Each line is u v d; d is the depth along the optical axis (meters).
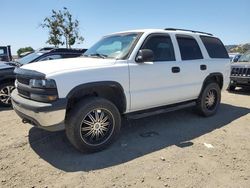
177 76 5.13
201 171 3.56
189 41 5.64
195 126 5.45
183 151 4.19
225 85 6.49
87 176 3.42
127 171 3.54
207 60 5.91
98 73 4.00
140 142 4.55
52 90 3.62
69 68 3.85
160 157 3.96
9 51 16.56
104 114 4.16
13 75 6.84
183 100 5.49
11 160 3.84
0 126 5.34
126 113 4.53
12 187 3.18
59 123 3.74
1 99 6.87
